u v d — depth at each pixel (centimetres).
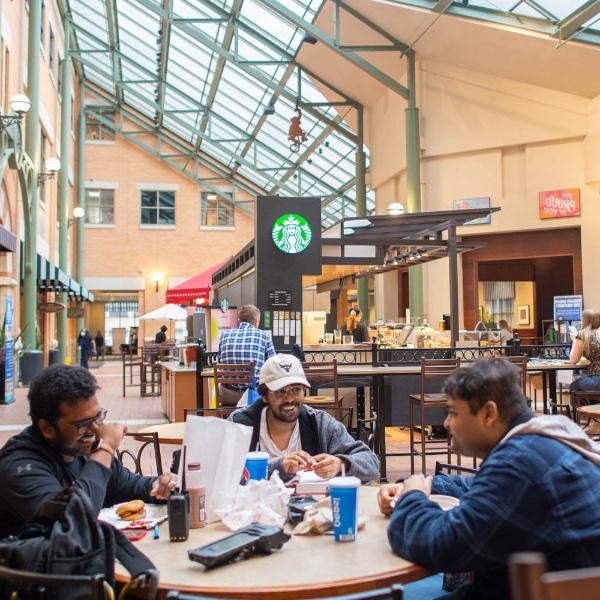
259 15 1659
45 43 1905
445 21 1348
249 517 222
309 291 2192
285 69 1842
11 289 1405
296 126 1823
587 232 1431
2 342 1259
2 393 1252
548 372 974
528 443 186
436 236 1007
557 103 1445
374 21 1483
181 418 990
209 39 1855
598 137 1392
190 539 212
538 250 1506
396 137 1694
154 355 1507
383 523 229
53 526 172
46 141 2023
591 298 1423
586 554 175
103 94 2889
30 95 1566
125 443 843
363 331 1223
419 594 258
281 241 884
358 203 1931
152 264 2936
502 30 1278
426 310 1603
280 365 309
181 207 2966
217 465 232
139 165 2948
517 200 1500
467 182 1554
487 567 182
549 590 110
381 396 657
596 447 195
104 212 2931
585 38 1203
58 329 2225
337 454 312
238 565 187
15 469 213
